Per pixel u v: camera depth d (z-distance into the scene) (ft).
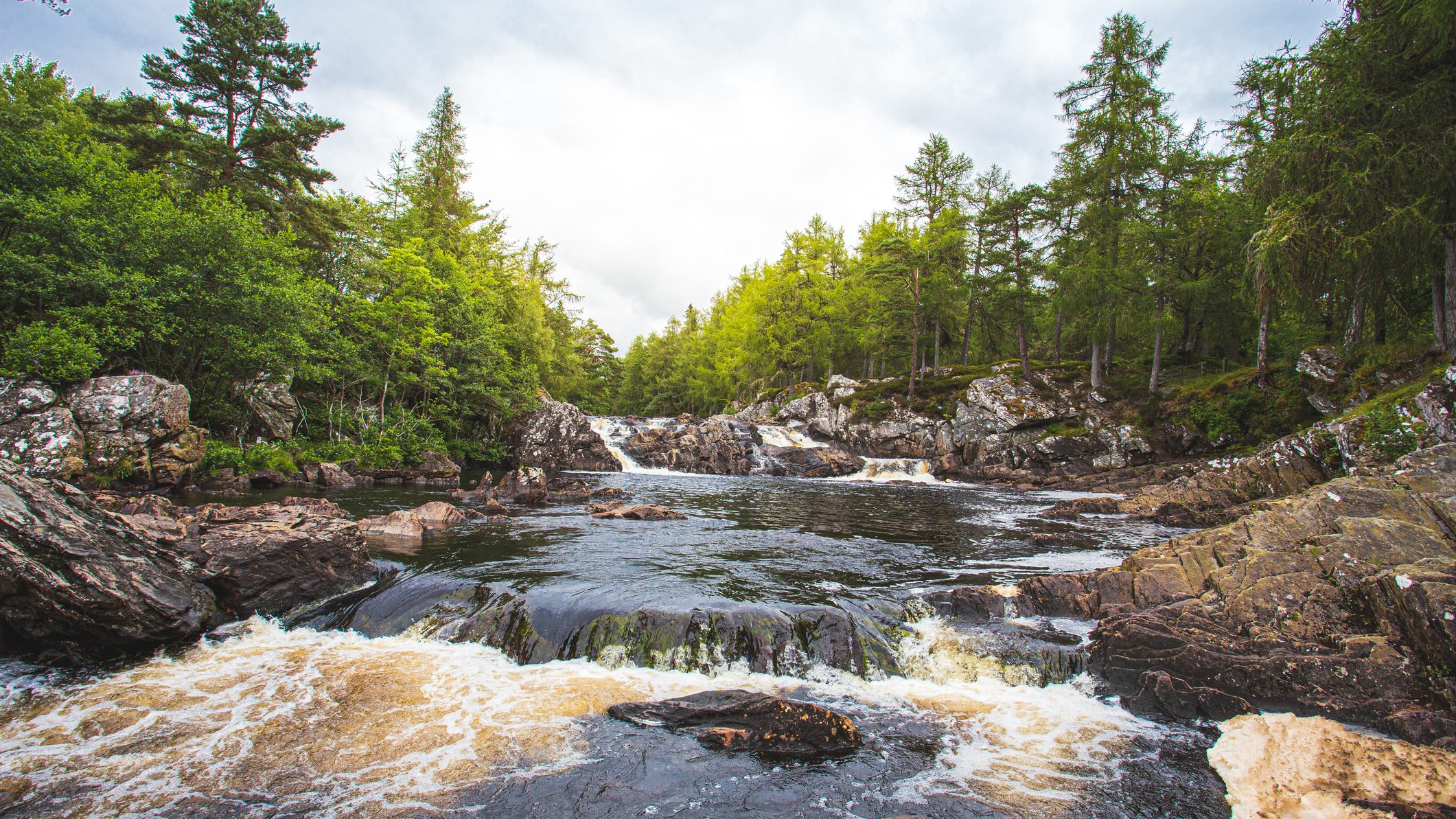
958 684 22.08
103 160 65.36
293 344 71.46
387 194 126.31
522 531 46.16
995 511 66.03
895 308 151.84
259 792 14.38
